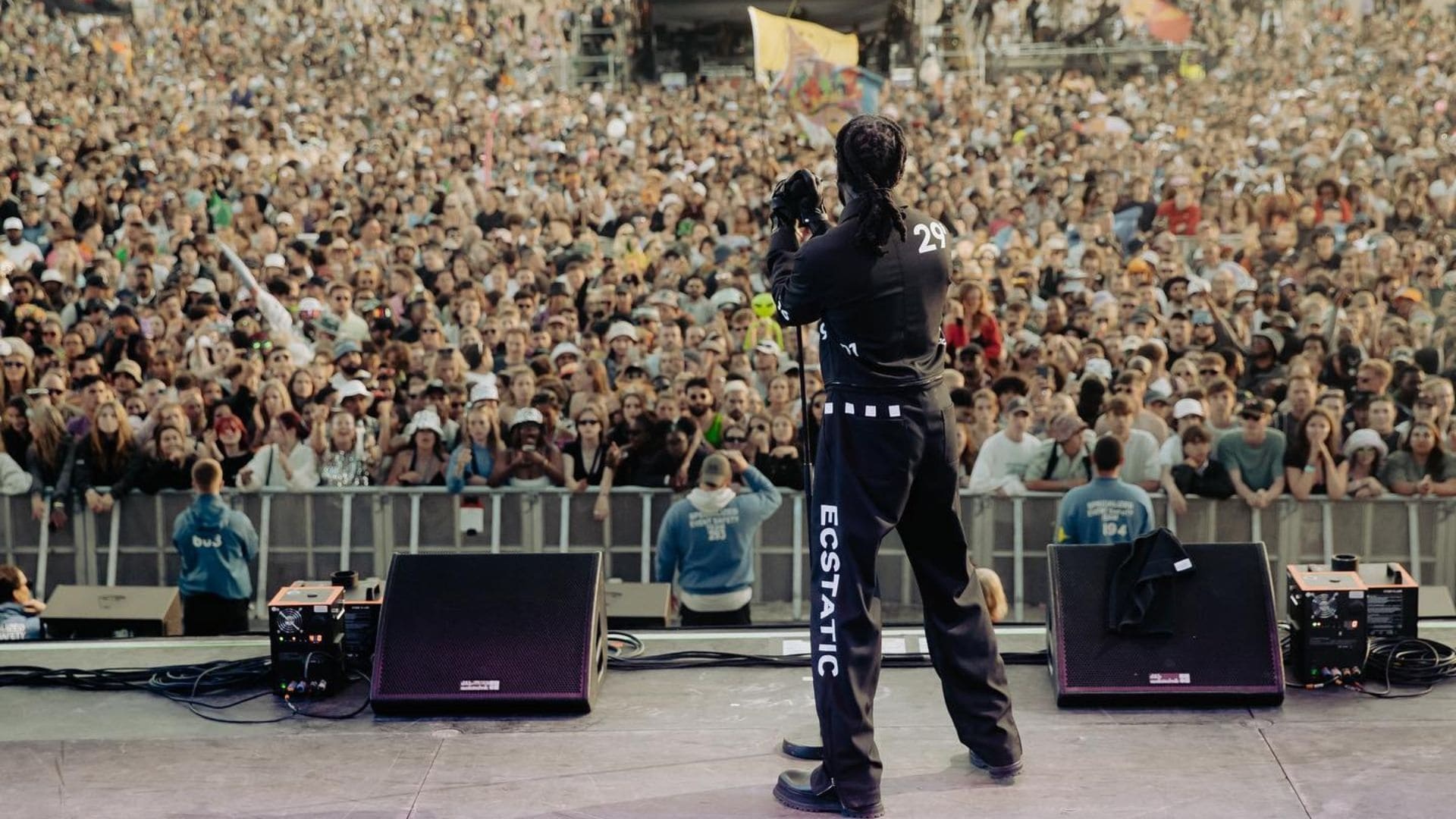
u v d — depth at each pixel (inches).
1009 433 319.9
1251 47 871.1
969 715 132.6
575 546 325.4
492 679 150.6
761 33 809.5
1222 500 314.8
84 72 832.3
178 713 151.6
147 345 428.1
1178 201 630.5
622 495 324.2
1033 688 156.3
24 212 622.8
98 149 732.0
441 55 892.6
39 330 446.3
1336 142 730.8
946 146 765.9
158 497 327.3
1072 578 155.6
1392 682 155.8
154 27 853.2
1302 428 316.8
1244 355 434.6
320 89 858.8
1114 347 409.7
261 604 321.7
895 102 828.0
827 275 123.0
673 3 892.6
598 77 908.6
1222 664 149.7
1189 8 872.9
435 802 128.1
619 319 458.9
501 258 543.2
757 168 698.8
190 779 133.9
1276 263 560.1
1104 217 604.7
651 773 135.0
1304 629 153.3
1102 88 871.7
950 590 133.7
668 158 728.3
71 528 327.6
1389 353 443.5
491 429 327.0
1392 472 316.2
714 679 161.8
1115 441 277.6
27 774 135.0
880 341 125.4
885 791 130.2
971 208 637.3
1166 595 151.7
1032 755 137.8
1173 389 384.2
